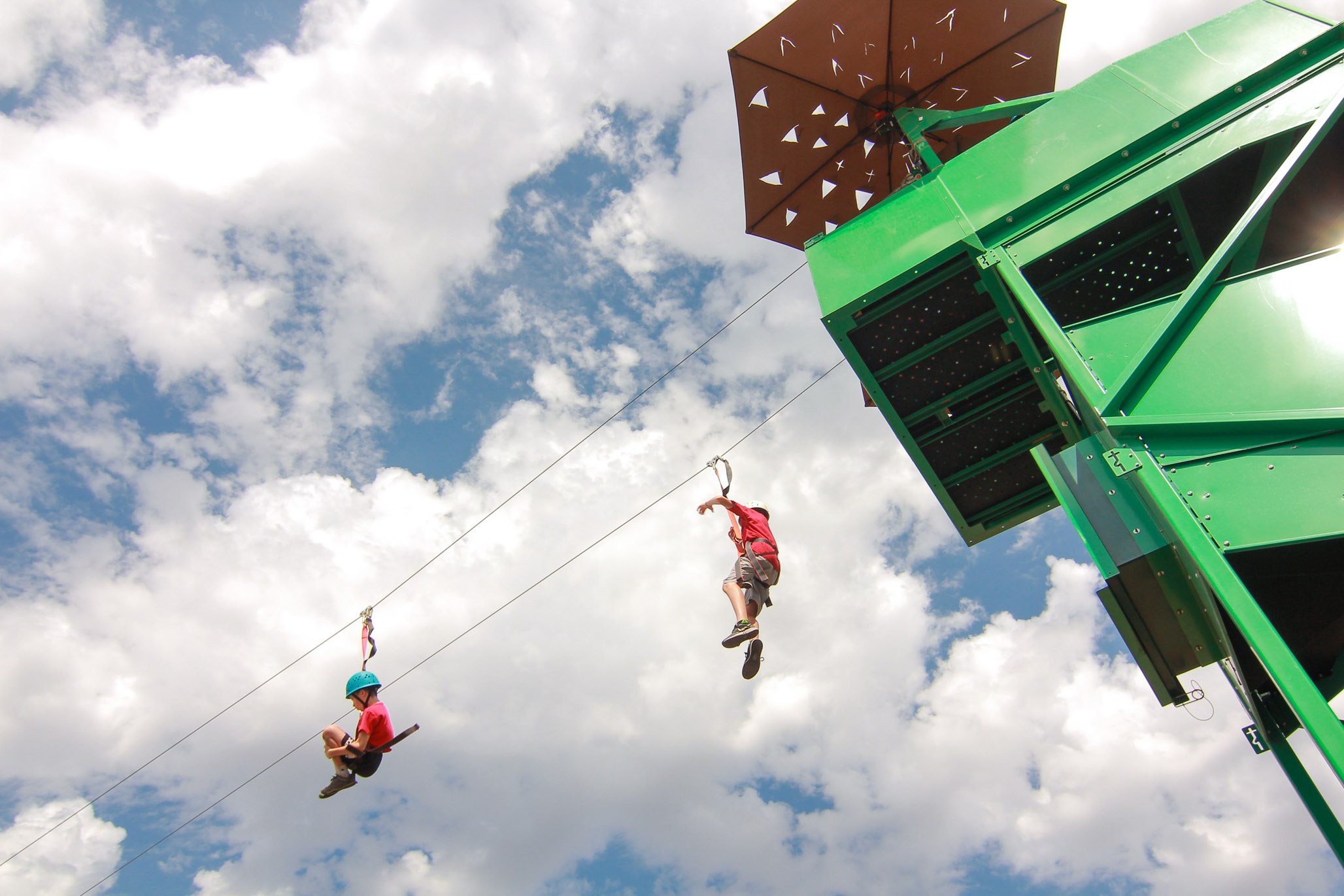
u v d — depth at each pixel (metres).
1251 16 7.57
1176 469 5.40
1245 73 7.14
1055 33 10.45
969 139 11.32
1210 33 7.69
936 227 7.92
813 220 11.95
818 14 10.12
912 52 10.65
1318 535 4.76
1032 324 8.02
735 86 10.61
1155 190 6.99
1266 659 4.58
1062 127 7.92
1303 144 6.23
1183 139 7.14
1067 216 7.31
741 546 7.91
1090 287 7.75
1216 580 4.91
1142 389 5.83
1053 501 9.45
